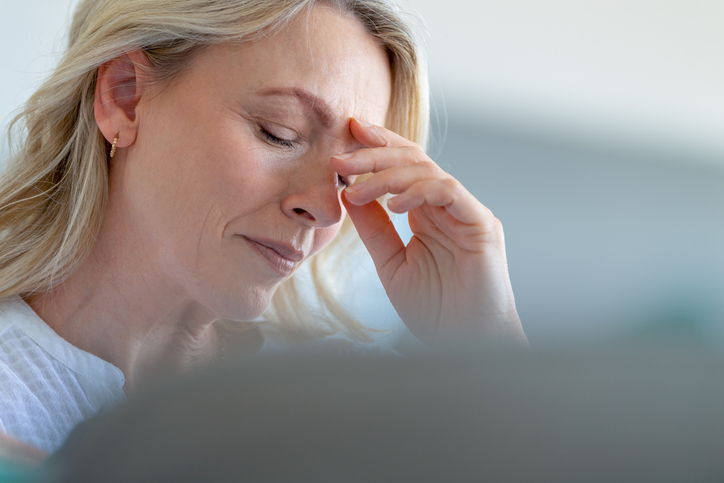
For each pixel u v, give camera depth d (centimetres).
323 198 100
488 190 260
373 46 110
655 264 251
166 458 14
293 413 14
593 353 16
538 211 257
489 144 266
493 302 113
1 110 230
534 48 279
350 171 101
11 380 97
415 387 14
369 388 14
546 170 270
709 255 256
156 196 101
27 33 236
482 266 112
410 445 14
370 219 123
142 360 117
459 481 14
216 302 105
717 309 244
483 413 14
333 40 100
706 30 285
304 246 104
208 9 94
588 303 181
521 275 242
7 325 103
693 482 15
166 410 15
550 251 249
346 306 171
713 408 15
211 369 15
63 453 16
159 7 97
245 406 14
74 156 110
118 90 103
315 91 97
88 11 113
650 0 275
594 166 269
